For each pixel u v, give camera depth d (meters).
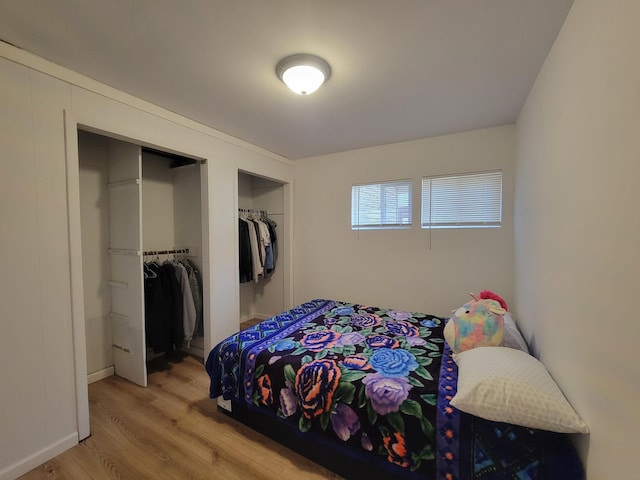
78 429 1.71
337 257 3.58
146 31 1.37
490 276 2.73
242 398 1.76
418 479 1.22
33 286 1.54
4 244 1.44
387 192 3.24
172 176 3.07
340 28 1.35
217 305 2.78
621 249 0.76
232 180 2.91
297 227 3.89
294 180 3.89
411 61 1.62
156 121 2.20
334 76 1.77
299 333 2.07
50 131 1.61
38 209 1.56
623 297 0.75
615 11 0.81
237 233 2.98
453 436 1.16
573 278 1.10
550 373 1.36
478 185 2.76
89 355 2.45
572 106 1.15
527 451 1.06
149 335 2.53
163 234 3.01
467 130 2.74
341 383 1.43
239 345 1.87
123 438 1.75
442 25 1.33
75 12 1.24
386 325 2.24
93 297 2.47
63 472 1.50
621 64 0.77
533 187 1.80
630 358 0.72
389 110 2.27
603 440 0.86
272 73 1.74
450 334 1.67
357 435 1.35
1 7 1.20
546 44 1.45
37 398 1.55
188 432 1.80
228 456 1.61
